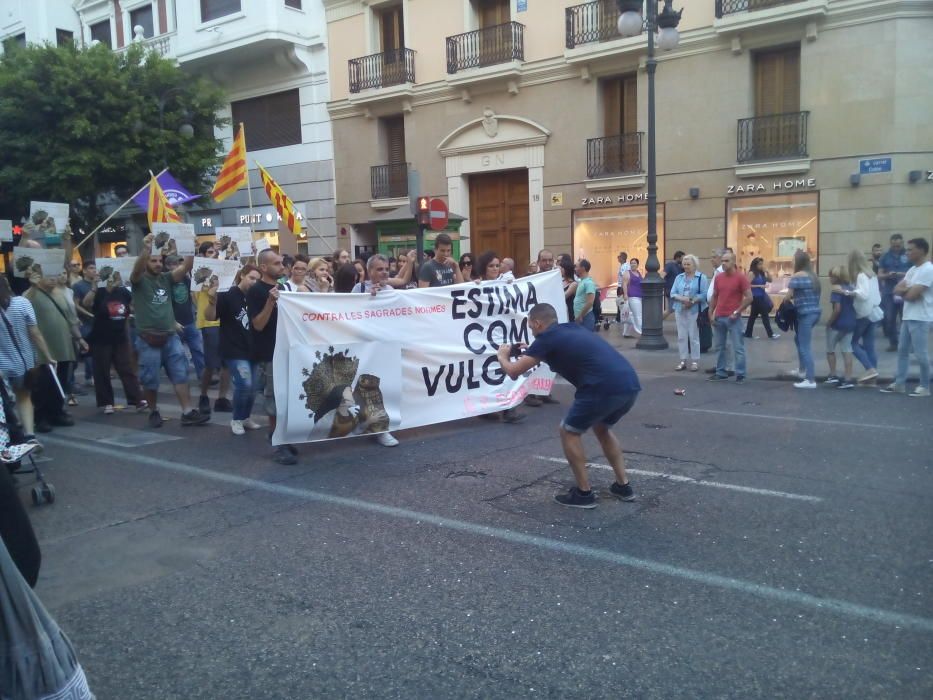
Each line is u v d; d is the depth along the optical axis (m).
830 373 10.27
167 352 8.36
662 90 18.44
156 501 5.66
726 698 2.96
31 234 9.97
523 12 20.23
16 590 2.07
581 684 3.08
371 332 7.16
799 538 4.58
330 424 6.91
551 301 8.62
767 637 3.41
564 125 19.89
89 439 7.84
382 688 3.10
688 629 3.51
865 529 4.70
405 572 4.23
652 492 5.57
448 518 5.10
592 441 7.23
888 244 16.19
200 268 8.97
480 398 8.01
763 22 16.66
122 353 9.52
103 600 3.99
